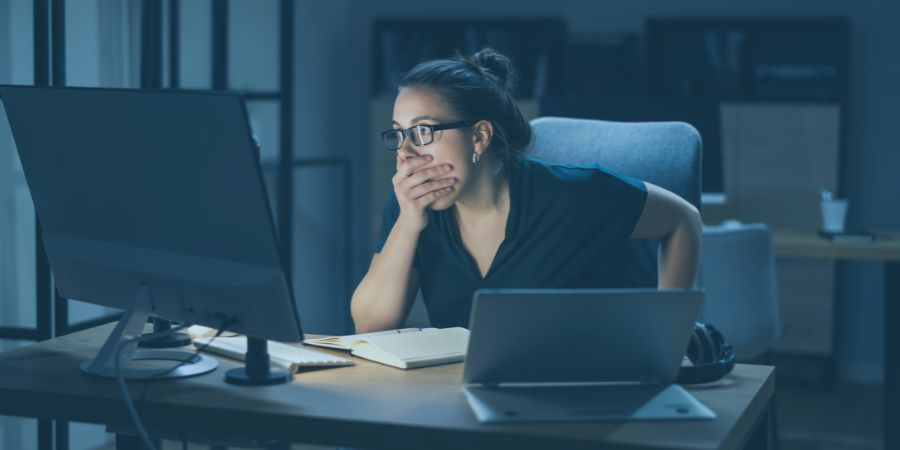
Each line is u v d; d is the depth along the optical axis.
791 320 4.62
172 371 1.49
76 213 1.55
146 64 3.04
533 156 2.19
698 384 1.49
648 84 4.86
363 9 5.34
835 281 4.63
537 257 1.81
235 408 1.33
